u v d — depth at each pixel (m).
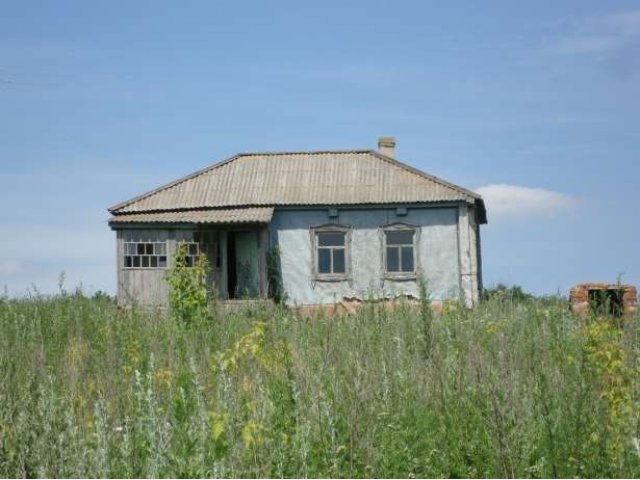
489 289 32.25
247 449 8.54
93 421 9.86
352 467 9.17
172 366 14.05
